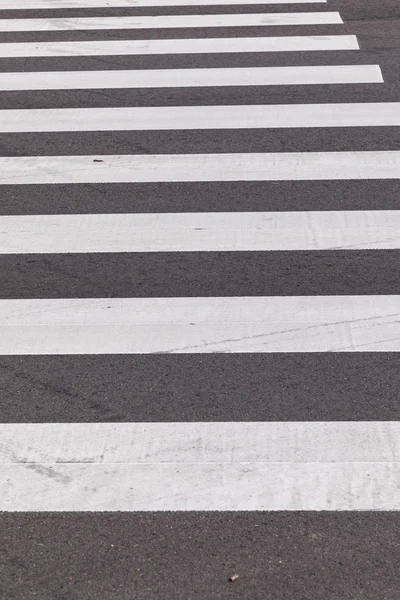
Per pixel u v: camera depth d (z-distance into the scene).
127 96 8.93
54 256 6.66
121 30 10.52
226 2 11.32
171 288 6.27
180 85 9.10
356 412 5.08
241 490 4.51
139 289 6.27
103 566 4.11
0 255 6.70
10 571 4.10
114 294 6.22
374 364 5.47
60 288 6.31
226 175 7.59
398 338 5.69
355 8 10.96
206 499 4.46
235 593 3.95
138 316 5.98
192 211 7.14
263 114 8.51
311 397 5.21
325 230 6.86
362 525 4.29
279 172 7.61
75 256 6.65
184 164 7.77
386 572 4.04
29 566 4.12
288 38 10.15
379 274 6.34
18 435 4.96
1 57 9.92
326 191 7.33
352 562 4.10
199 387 5.32
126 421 5.05
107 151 8.01
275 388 5.29
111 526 4.32
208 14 10.94
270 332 5.78
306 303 6.06
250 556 4.14
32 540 4.25
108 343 5.73
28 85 9.24
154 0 11.48
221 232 6.88
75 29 10.62
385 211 7.06
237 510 4.39
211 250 6.67
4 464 4.74
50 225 7.03
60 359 5.60
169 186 7.48
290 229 6.88
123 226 6.99
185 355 5.59
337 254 6.58
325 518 4.33
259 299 6.12
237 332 5.79
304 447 4.80
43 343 5.75
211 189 7.41
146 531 4.29
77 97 8.95
